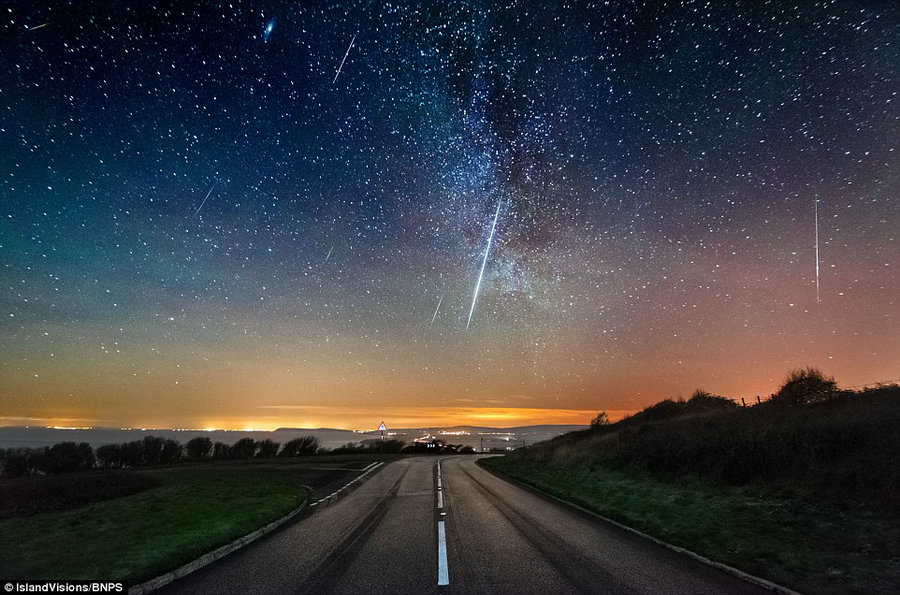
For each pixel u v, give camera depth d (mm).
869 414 12914
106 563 7008
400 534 9328
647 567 6844
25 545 8148
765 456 12750
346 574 6621
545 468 23594
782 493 10758
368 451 47750
